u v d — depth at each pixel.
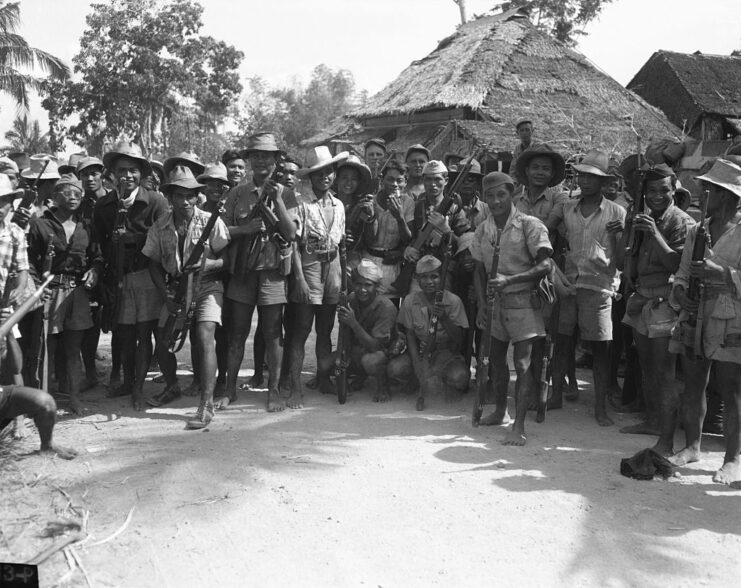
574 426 6.25
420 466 5.12
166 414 6.41
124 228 6.53
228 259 6.45
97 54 36.75
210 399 6.09
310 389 7.36
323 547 3.96
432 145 22.52
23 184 7.58
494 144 20.20
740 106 27.30
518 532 4.16
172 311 6.16
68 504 4.43
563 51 26.17
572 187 7.79
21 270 5.68
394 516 4.33
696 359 5.03
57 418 6.27
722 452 5.63
